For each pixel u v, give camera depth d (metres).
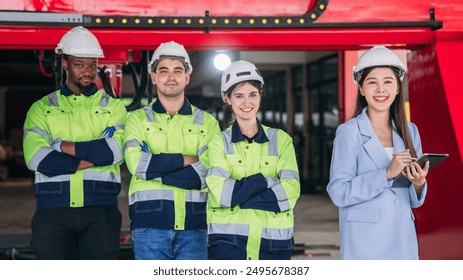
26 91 25.33
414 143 3.14
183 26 3.42
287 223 3.08
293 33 3.49
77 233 3.37
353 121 3.08
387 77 3.00
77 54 3.32
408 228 3.02
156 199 3.23
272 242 3.05
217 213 3.09
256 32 3.47
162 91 3.27
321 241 7.54
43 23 3.35
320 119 13.63
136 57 5.79
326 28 3.46
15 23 3.33
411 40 3.69
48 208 3.31
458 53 3.62
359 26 3.46
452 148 3.61
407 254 3.00
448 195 3.71
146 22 3.40
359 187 2.94
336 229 8.59
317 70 13.62
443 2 3.49
